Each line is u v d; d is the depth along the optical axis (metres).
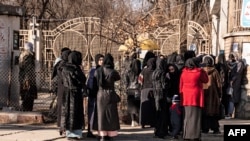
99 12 44.78
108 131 11.59
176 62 12.73
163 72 12.18
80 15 43.66
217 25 23.94
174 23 28.25
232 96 15.75
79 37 27.97
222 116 13.20
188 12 38.44
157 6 38.44
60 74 11.84
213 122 12.85
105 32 25.23
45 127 13.55
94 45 26.73
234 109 16.11
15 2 35.28
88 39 26.75
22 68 15.34
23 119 14.20
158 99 12.15
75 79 11.59
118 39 21.98
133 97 14.03
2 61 15.96
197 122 11.76
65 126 11.70
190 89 11.73
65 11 42.50
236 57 16.06
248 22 15.16
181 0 39.25
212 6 26.44
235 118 15.96
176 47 27.72
